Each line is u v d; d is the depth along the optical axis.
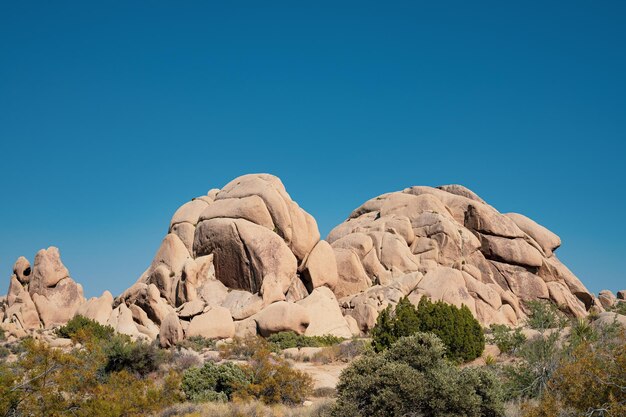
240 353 33.59
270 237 45.44
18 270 48.19
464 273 49.91
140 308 42.84
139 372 28.23
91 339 21.22
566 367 16.06
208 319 39.50
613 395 14.66
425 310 31.34
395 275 49.66
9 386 15.66
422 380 17.31
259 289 43.59
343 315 46.09
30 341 16.89
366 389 17.58
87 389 18.12
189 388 23.69
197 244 47.66
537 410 15.91
